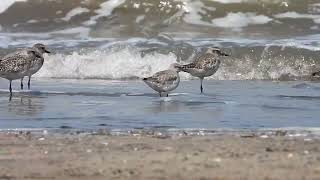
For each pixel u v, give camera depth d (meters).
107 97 16.84
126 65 23.00
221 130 11.80
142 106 15.21
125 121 13.06
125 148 9.52
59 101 16.03
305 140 10.22
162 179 7.52
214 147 9.55
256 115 13.88
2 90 18.09
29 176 7.76
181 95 17.23
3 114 13.95
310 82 20.80
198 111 14.44
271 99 16.42
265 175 7.62
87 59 23.11
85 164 8.37
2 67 17.56
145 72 22.89
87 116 13.71
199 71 18.05
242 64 22.83
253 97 16.86
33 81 20.91
